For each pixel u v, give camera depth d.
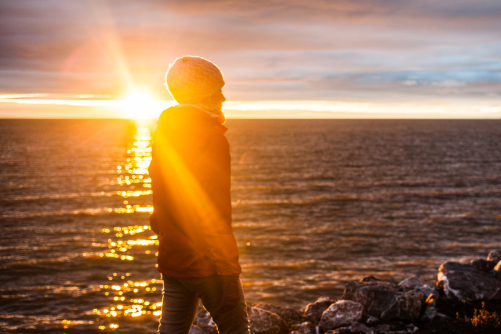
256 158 105.81
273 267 28.48
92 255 32.09
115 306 22.39
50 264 29.88
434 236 36.84
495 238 36.06
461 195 57.59
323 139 177.50
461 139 175.12
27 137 188.62
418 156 110.50
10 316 21.09
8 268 28.94
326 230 39.25
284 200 54.41
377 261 29.88
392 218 44.19
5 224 42.03
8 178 73.38
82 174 80.12
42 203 53.12
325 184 67.75
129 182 71.81
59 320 20.62
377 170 84.44
